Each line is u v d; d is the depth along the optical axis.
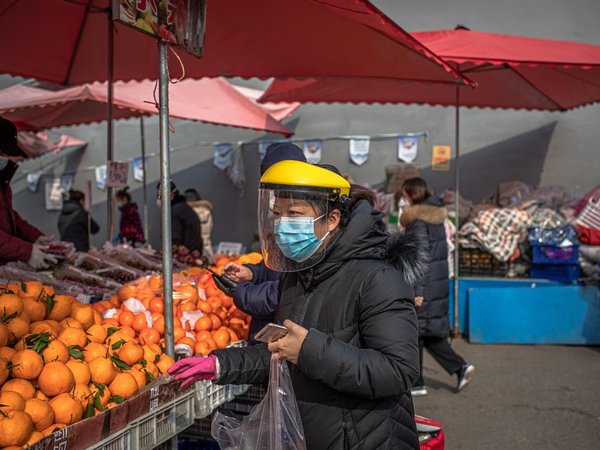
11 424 1.78
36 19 5.50
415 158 10.18
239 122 8.53
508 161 9.60
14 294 2.41
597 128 9.21
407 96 7.96
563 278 7.29
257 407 2.10
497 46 5.98
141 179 12.43
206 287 3.85
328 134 10.77
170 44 2.57
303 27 5.03
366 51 5.29
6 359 2.04
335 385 1.79
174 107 8.29
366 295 1.88
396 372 1.78
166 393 2.31
